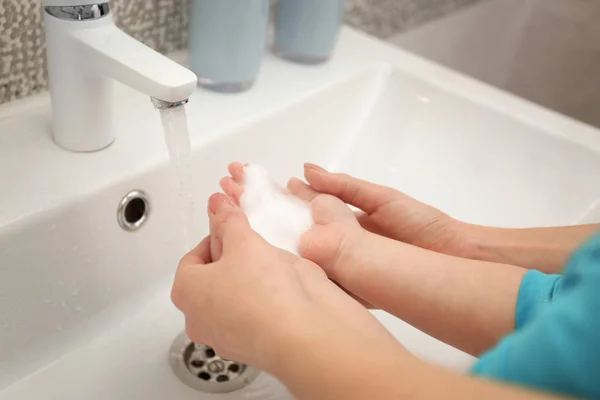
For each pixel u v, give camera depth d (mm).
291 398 465
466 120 631
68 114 452
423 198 624
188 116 542
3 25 471
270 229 447
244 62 567
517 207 590
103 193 445
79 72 430
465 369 503
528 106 623
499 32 1112
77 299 463
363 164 651
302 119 609
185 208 479
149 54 412
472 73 1104
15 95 506
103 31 425
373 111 675
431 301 413
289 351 286
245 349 316
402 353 277
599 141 581
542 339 254
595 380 241
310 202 483
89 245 453
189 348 491
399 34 891
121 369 465
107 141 478
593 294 250
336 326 294
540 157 593
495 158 613
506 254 469
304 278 348
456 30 1007
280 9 635
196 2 538
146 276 511
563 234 466
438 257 425
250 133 556
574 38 1111
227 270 336
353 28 774
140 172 466
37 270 426
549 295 382
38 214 411
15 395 430
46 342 455
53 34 421
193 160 513
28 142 472
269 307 307
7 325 424
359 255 423
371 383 255
